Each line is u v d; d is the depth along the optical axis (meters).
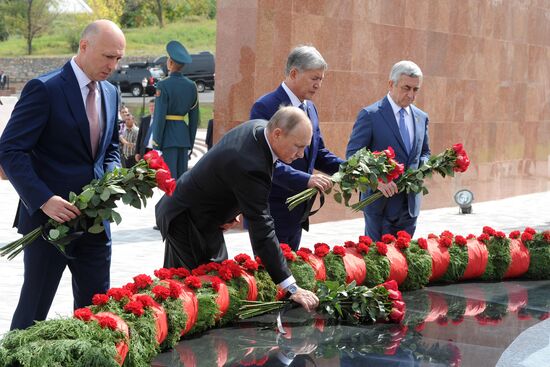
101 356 3.35
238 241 9.66
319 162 5.76
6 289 7.00
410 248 5.82
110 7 49.25
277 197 5.42
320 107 11.20
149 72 36.53
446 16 13.24
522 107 15.69
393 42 12.24
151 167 4.14
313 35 10.96
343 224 11.33
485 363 4.07
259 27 10.34
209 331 4.59
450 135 13.71
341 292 4.82
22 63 46.66
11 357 3.25
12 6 48.38
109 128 4.56
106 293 4.31
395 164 5.33
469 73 13.96
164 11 49.16
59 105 4.35
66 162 4.42
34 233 4.20
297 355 4.15
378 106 6.30
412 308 5.20
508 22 14.86
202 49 47.00
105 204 4.15
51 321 3.51
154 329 3.96
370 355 4.16
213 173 4.55
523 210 13.69
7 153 4.21
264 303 4.79
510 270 6.13
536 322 4.89
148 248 9.24
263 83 10.46
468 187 14.34
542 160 16.69
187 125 10.81
